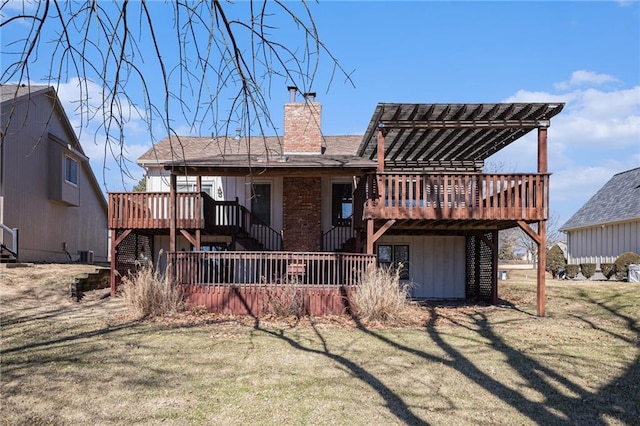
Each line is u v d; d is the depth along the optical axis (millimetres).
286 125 16859
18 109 16062
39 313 10930
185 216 13703
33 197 17391
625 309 11547
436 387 6008
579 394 5785
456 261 16188
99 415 5012
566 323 10344
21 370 6527
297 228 16297
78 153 20078
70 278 14195
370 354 7605
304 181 16406
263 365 6930
